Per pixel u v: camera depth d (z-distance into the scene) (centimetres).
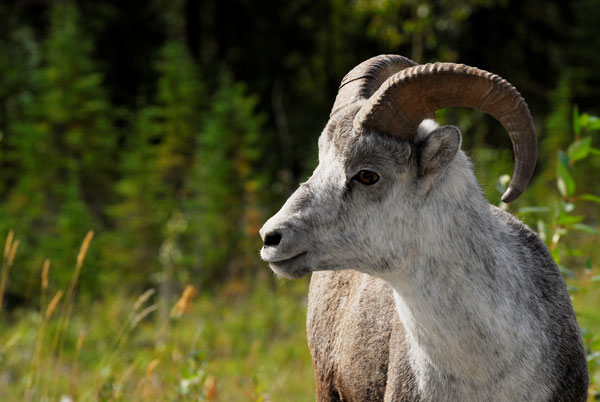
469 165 817
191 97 2898
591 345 1052
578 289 1070
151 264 2442
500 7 3909
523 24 4016
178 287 2311
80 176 2789
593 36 4178
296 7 4284
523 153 775
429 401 800
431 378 797
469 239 783
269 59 4250
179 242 2461
